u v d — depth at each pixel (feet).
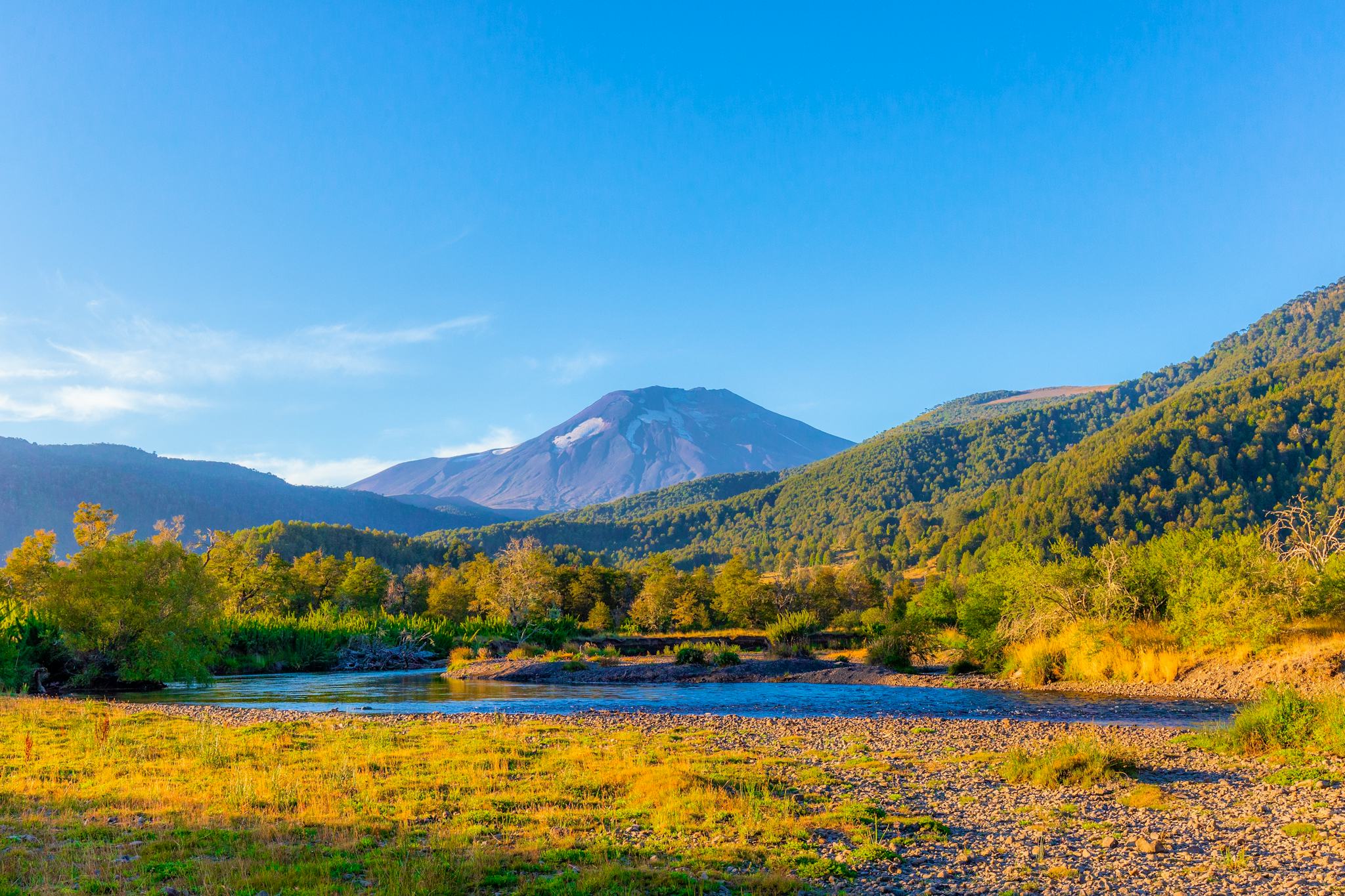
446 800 51.03
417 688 157.48
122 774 57.88
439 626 306.14
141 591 159.22
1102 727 88.22
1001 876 37.32
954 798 53.98
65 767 59.67
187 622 166.09
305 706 123.13
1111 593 137.18
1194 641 126.31
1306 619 118.01
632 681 171.01
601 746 73.56
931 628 182.19
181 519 309.42
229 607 295.69
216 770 59.52
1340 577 116.26
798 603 425.69
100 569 157.48
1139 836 43.47
